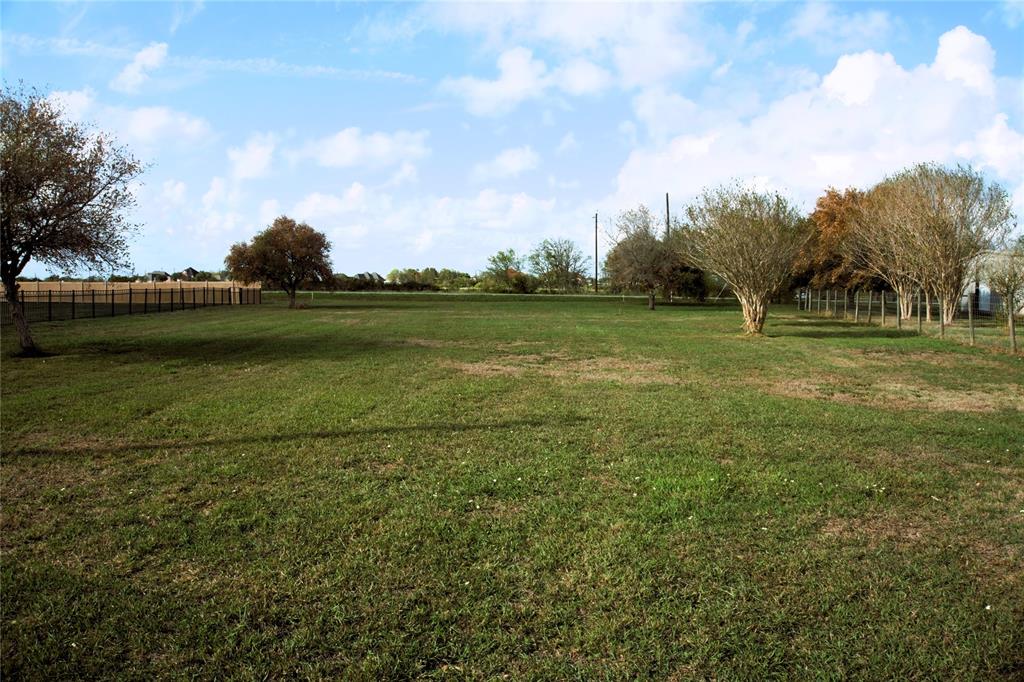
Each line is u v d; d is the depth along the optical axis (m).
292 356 17.22
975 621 3.88
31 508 5.74
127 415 9.44
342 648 3.63
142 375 13.61
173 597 4.17
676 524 5.28
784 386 12.66
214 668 3.46
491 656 3.55
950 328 26.48
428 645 3.65
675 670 3.45
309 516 5.49
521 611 3.99
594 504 5.75
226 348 19.16
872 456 7.33
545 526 5.27
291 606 4.07
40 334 24.02
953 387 12.64
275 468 6.86
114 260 19.30
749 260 24.23
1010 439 8.17
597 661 3.53
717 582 4.34
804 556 4.72
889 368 15.35
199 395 11.16
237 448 7.66
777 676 3.40
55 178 16.91
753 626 3.84
